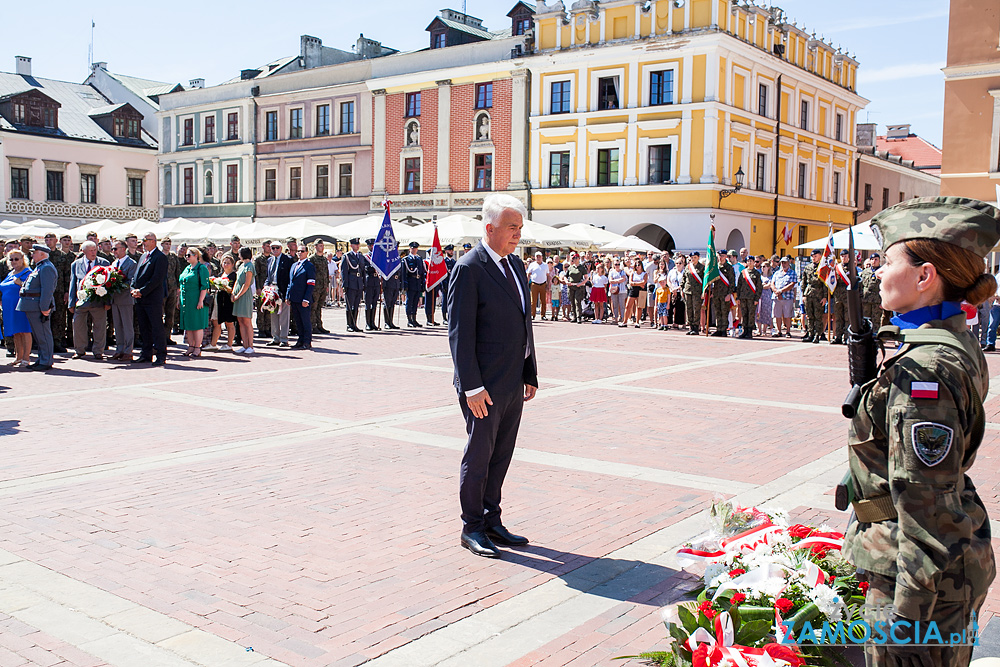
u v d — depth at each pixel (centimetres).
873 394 214
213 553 486
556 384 1152
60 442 765
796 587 312
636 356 1518
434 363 1388
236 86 4584
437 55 3841
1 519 543
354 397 1031
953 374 200
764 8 3469
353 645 373
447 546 505
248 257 1553
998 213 212
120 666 350
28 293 1263
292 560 477
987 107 2475
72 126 4909
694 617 315
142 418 884
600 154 3462
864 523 224
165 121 4969
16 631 382
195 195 4847
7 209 4516
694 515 569
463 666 355
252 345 1584
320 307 1934
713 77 3161
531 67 3559
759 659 280
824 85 3988
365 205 4131
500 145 3669
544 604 422
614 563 480
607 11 3384
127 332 1391
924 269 213
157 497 595
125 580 444
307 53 4766
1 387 1097
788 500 603
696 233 3241
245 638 378
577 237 2741
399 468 685
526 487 636
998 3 2438
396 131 3981
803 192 3972
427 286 2120
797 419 912
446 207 3831
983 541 207
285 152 4412
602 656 366
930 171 5922
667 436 817
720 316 1983
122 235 2809
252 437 795
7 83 4900
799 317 2316
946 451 196
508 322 500
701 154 3209
